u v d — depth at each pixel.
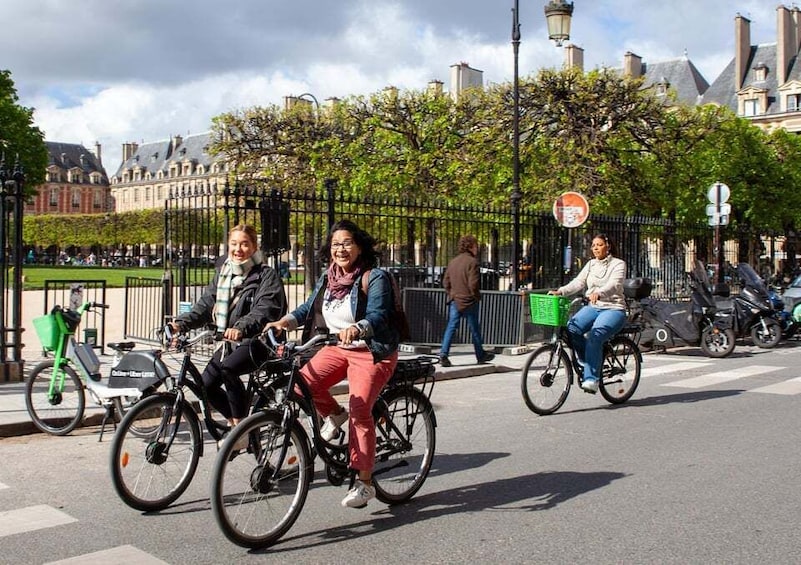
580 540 4.40
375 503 5.12
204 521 4.71
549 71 22.22
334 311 4.80
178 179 111.62
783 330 15.41
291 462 4.48
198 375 5.11
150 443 4.86
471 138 23.55
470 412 8.32
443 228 16.02
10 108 41.75
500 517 4.82
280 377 4.66
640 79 22.42
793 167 34.41
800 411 8.34
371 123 25.47
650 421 7.80
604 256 8.30
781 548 4.28
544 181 21.72
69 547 4.27
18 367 9.35
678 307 13.65
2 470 5.91
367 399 4.67
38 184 44.31
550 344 8.20
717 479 5.66
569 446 6.71
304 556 4.16
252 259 5.52
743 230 24.00
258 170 27.56
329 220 12.40
